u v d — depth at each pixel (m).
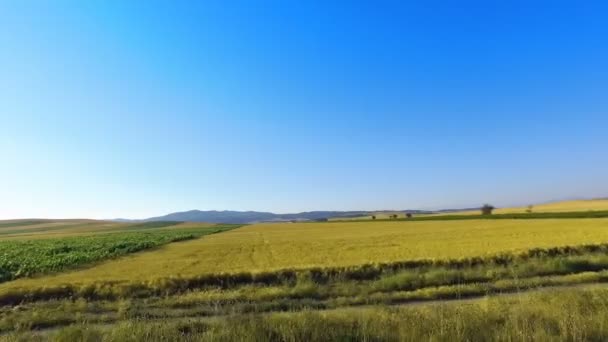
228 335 8.65
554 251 28.19
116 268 31.42
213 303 16.44
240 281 22.52
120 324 10.52
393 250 35.97
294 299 16.73
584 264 22.05
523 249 28.62
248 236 80.00
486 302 11.80
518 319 8.88
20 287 20.75
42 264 36.94
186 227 158.12
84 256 44.41
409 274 20.41
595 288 15.06
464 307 10.95
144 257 41.88
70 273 30.00
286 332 8.60
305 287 18.44
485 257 25.88
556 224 67.38
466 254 28.81
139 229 148.00
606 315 8.89
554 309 9.68
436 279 19.27
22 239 98.88
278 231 98.44
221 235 89.94
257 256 37.47
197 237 86.25
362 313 10.84
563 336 7.79
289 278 22.67
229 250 46.56
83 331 10.23
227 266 29.45
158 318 13.62
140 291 20.25
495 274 20.27
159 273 26.09
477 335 8.05
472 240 43.03
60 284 21.48
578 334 7.89
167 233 108.94
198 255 41.31
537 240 38.72
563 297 11.16
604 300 10.87
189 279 22.12
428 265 24.91
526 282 17.72
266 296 17.62
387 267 24.41
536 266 21.78
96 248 57.53
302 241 56.38
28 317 14.79
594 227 56.47
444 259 25.67
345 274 22.84
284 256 35.91
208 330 9.42
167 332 9.30
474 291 16.45
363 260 28.34
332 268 23.84
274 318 9.96
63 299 18.73
